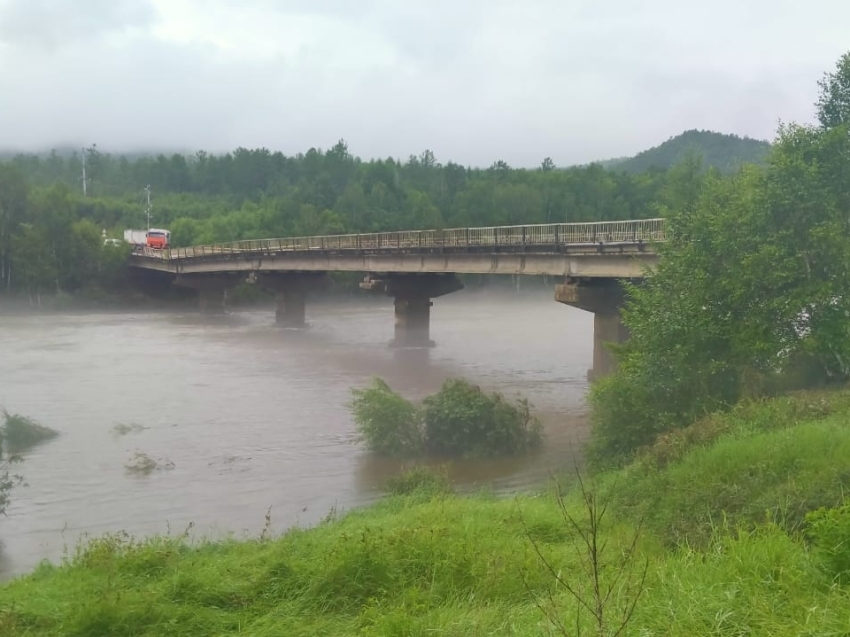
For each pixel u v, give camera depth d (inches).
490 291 4638.3
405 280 2402.8
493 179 5905.5
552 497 587.8
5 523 797.2
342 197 5492.1
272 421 1296.8
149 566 416.2
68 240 4097.0
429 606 314.0
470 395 1085.1
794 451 481.7
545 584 330.0
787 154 821.2
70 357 2121.1
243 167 7377.0
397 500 711.1
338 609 332.8
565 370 1867.6
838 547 260.4
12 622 330.0
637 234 1353.3
